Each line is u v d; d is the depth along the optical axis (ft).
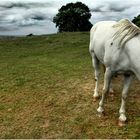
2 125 19.71
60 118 20.30
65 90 26.21
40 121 20.03
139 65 16.38
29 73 34.12
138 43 16.53
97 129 18.48
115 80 28.07
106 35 18.66
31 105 22.97
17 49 65.10
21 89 27.25
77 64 38.86
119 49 17.17
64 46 66.59
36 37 86.99
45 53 55.77
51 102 23.34
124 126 18.63
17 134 18.44
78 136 17.83
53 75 32.32
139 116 20.10
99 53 19.79
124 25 17.17
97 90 23.13
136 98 23.59
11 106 22.94
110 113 20.61
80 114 20.74
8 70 36.63
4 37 90.79
